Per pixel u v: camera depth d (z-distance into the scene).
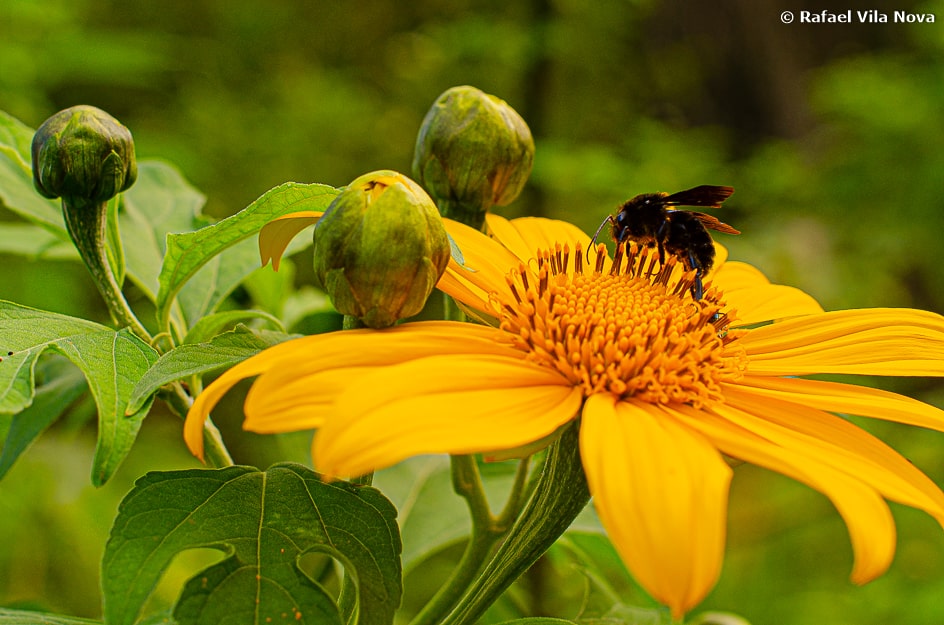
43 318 0.23
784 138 1.07
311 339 0.23
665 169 0.79
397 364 0.23
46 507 0.49
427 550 0.30
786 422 0.24
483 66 0.85
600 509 0.20
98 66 0.58
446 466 0.32
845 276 0.82
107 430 0.22
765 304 0.28
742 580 0.66
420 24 0.99
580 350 0.24
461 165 0.27
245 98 0.85
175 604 0.22
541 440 0.23
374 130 0.90
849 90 0.83
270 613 0.22
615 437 0.21
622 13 0.90
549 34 0.64
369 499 0.23
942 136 0.80
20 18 0.54
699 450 0.21
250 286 0.32
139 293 0.37
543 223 0.29
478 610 0.24
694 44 1.04
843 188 0.84
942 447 0.67
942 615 0.59
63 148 0.25
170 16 0.91
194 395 0.26
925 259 0.86
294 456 0.32
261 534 0.22
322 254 0.23
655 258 0.26
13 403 0.22
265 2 0.94
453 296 0.25
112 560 0.22
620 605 0.29
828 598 0.62
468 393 0.22
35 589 0.48
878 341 0.26
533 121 0.65
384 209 0.23
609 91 1.00
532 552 0.24
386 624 0.22
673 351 0.24
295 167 0.80
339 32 0.98
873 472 0.22
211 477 0.23
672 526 0.20
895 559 0.66
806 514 0.70
